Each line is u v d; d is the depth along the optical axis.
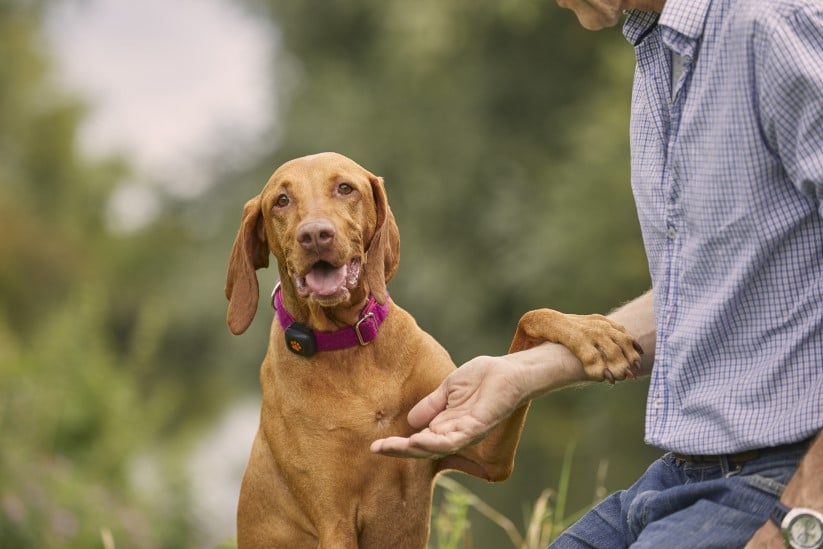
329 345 3.93
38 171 33.44
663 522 3.13
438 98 18.92
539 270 15.52
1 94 32.84
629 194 14.27
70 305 13.54
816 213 2.99
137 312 30.67
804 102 2.90
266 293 18.83
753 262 3.04
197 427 24.33
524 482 12.86
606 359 3.50
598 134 14.91
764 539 2.91
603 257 14.45
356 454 3.94
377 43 20.94
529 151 18.34
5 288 27.84
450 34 17.70
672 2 3.21
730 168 3.07
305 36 22.42
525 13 16.97
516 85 18.33
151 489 11.45
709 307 3.11
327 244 3.74
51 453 11.23
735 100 3.05
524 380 3.49
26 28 32.88
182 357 27.69
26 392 11.43
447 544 5.07
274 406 4.03
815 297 2.99
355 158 19.69
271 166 23.08
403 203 19.33
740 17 3.04
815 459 2.86
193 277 25.41
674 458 3.44
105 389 11.98
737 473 3.11
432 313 18.62
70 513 9.49
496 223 17.59
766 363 3.03
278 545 4.16
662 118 3.37
